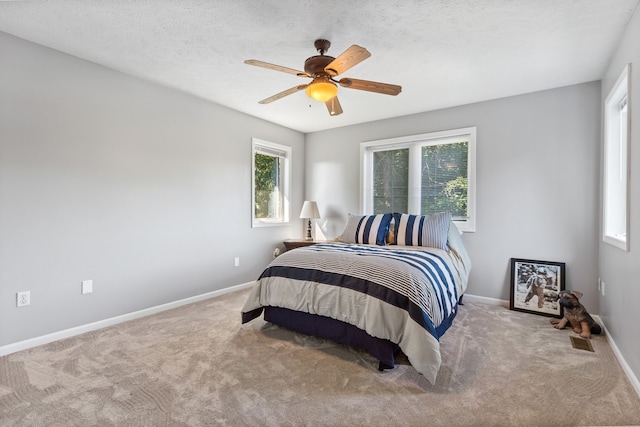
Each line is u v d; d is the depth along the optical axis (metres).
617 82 2.34
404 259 2.41
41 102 2.40
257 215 4.40
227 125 3.86
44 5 1.94
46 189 2.43
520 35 2.25
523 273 3.28
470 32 2.21
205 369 2.02
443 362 2.12
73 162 2.58
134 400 1.70
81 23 2.13
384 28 2.17
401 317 1.97
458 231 3.49
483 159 3.54
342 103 3.65
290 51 2.51
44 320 2.42
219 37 2.31
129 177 2.94
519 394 1.75
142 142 3.04
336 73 2.16
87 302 2.66
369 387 1.82
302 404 1.67
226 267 3.89
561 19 2.05
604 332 2.64
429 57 2.57
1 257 2.22
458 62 2.66
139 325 2.80
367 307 2.08
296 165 4.92
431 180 3.95
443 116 3.81
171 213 3.29
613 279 2.40
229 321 2.90
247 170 4.14
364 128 4.46
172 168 3.29
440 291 2.28
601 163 2.90
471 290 3.60
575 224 3.08
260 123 4.31
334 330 2.31
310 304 2.36
